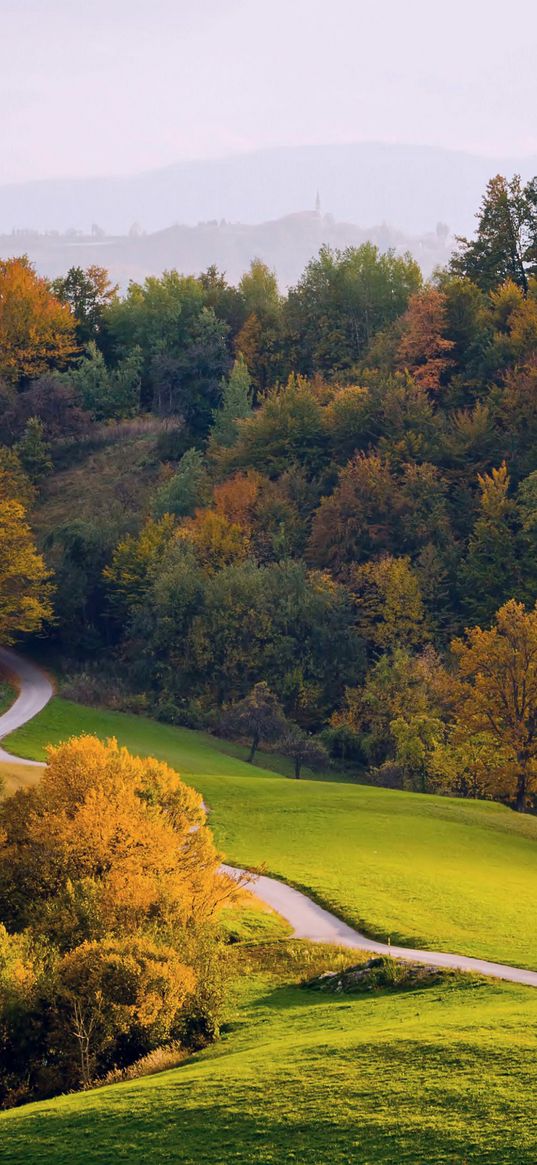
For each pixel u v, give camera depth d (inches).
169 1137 940.6
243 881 2021.4
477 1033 1071.0
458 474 5310.0
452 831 2662.4
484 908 1916.8
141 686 4626.0
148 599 4847.4
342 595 4783.5
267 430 5703.7
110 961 1259.2
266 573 4773.6
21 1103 1186.6
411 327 6220.5
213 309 7490.2
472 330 6215.6
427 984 1408.7
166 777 1828.2
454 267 7303.2
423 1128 892.6
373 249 7332.7
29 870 1635.1
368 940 1749.5
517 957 1572.3
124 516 5487.2
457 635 4680.1
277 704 4156.0
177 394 6761.8
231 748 4020.7
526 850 2591.0
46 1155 940.6
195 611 4707.2
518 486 5113.2
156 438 6496.1
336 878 2122.3
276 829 2556.6
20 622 4623.5
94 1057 1213.7
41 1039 1237.1
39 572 4707.2
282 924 1851.6
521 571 4778.5
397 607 4680.1
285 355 7057.1
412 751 3764.8
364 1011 1295.5
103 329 7696.9
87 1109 1019.3
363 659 4606.3
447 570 4852.4
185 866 1688.0
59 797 1747.0
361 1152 876.0
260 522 5241.1
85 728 3774.6
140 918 1471.5
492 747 3646.7
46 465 6264.8
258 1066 1066.7
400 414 5506.9
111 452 6427.2
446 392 6008.9
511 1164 828.0
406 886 2060.8
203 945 1396.4
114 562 5098.4
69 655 4982.8
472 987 1355.8
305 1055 1078.4
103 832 1631.4
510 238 7071.9
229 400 6225.4
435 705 4047.7
